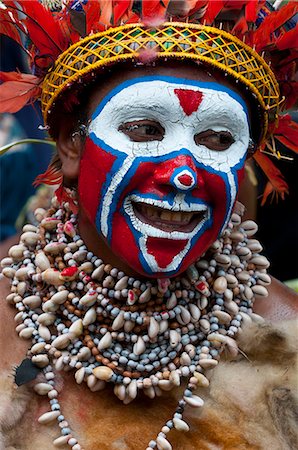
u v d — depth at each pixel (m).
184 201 2.21
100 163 2.25
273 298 2.68
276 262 4.31
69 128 2.39
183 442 2.28
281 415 2.29
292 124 2.54
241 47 2.26
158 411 2.34
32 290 2.45
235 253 2.57
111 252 2.38
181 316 2.39
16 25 2.40
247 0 2.27
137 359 2.36
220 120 2.24
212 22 2.25
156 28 2.19
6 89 2.40
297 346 2.40
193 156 2.22
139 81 2.19
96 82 2.27
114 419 2.30
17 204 5.01
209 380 2.36
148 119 2.21
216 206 2.29
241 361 2.42
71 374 2.37
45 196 3.39
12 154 4.99
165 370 2.36
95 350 2.34
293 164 3.94
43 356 2.31
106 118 2.24
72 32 2.29
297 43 2.34
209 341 2.41
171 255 2.25
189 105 2.19
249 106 2.36
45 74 2.36
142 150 2.21
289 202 4.14
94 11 2.23
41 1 2.43
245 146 2.34
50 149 5.05
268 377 2.35
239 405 2.30
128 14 2.22
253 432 2.26
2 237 4.91
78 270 2.39
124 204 2.25
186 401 2.29
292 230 4.23
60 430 2.27
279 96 2.46
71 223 2.46
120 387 2.31
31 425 2.26
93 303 2.36
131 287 2.39
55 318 2.39
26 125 5.12
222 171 2.26
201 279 2.44
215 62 2.19
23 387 2.29
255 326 2.43
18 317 2.40
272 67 2.44
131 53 2.16
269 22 2.32
